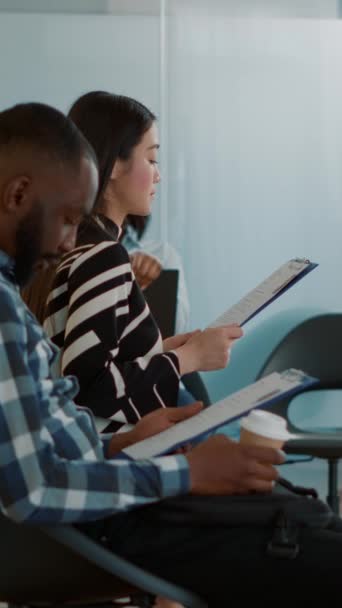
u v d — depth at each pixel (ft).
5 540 5.22
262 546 5.43
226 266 15.39
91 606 5.83
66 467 4.91
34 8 15.17
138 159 7.80
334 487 11.10
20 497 4.76
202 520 5.44
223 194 15.35
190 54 15.24
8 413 4.77
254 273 15.42
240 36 15.24
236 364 15.34
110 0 15.14
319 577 5.34
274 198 15.39
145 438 6.06
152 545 5.50
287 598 5.42
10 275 5.25
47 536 5.21
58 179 5.23
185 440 5.38
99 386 6.75
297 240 15.44
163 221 15.31
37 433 4.81
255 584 5.44
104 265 6.91
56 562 5.26
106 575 5.33
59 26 15.19
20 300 5.00
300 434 10.94
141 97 15.26
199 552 5.48
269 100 15.30
